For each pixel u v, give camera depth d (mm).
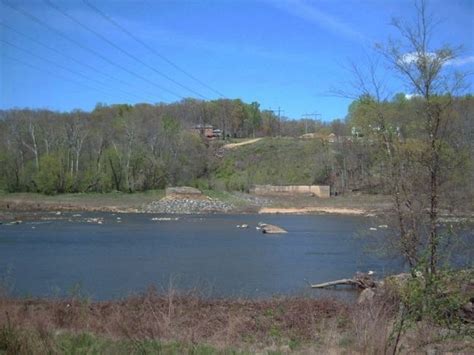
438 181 15961
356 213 78125
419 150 16203
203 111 141125
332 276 27266
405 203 16250
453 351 8633
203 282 25172
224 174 120812
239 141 146750
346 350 9969
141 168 104750
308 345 11766
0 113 102000
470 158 16078
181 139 115938
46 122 104438
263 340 12438
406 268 20391
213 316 14703
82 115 115750
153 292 18016
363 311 10047
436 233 13422
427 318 8609
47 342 8633
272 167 122500
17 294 19984
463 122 16250
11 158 95188
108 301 17328
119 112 128875
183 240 44469
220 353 9523
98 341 9562
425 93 16312
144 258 33500
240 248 39188
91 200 90188
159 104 129125
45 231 50344
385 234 17344
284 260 33062
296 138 145000
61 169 95625
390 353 8438
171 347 9242
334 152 110438
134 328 10391
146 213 78688
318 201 94000
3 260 31750
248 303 16938
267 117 170375
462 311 9383
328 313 15227
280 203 93125
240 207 88250
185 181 109500
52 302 15258
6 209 75438
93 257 33594
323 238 46562
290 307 16000
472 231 14281
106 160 102812
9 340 8234
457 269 9633
